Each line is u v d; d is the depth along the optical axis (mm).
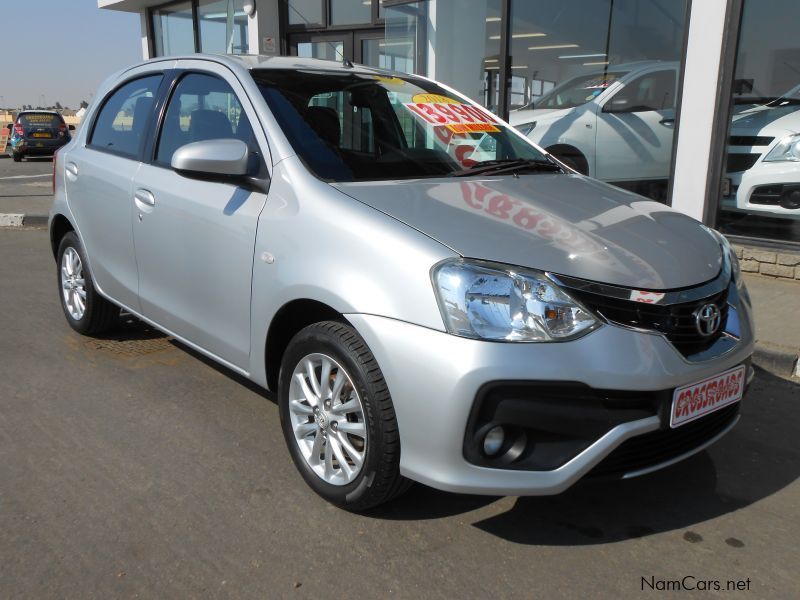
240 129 3107
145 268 3617
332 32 10586
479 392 2127
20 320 4988
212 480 2842
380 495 2443
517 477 2193
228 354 3109
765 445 3281
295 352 2664
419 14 8773
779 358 4176
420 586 2227
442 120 3520
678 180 6312
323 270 2484
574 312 2199
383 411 2326
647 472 2373
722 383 2500
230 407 3545
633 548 2457
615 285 2254
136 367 4074
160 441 3170
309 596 2170
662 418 2293
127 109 4016
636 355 2215
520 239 2359
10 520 2531
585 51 7066
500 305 2170
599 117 7023
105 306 4348
